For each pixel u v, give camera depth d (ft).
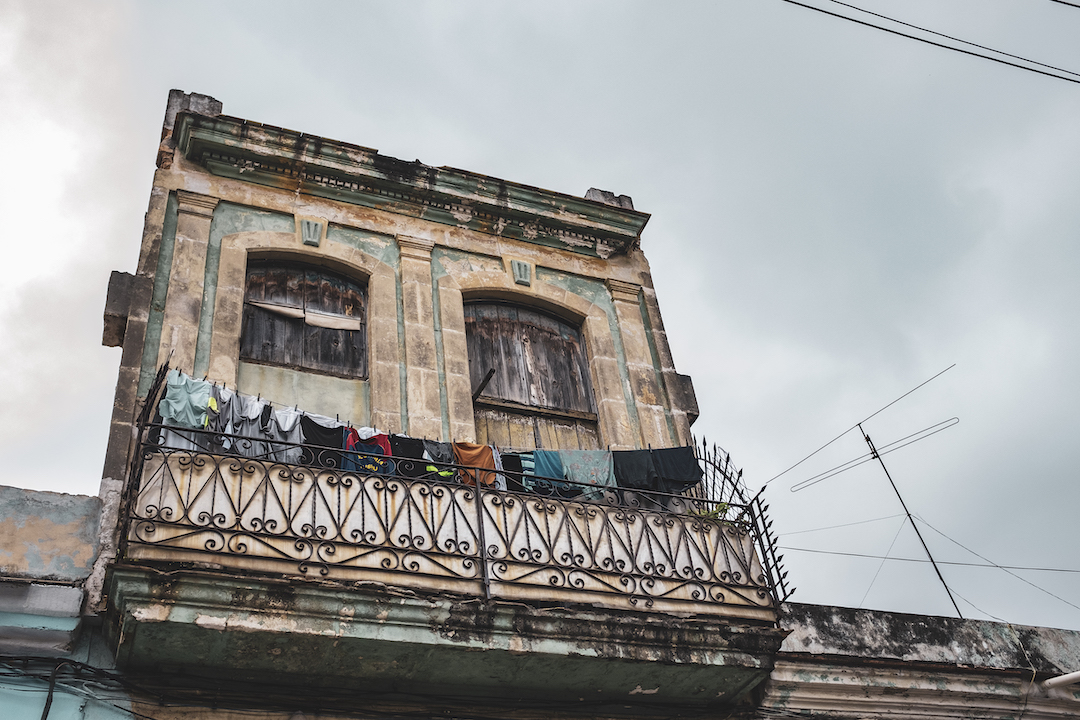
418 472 30.55
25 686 23.36
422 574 26.37
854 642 31.89
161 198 34.45
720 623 28.91
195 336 31.68
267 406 29.84
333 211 37.42
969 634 33.60
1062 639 34.65
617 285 40.98
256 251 34.96
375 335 34.81
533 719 28.25
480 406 35.58
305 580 24.89
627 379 38.27
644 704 29.53
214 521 25.09
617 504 32.91
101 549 25.68
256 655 25.03
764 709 30.40
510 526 28.63
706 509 32.73
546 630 26.94
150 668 24.82
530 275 39.40
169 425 26.45
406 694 26.94
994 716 32.68
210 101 37.81
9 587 24.17
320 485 27.14
